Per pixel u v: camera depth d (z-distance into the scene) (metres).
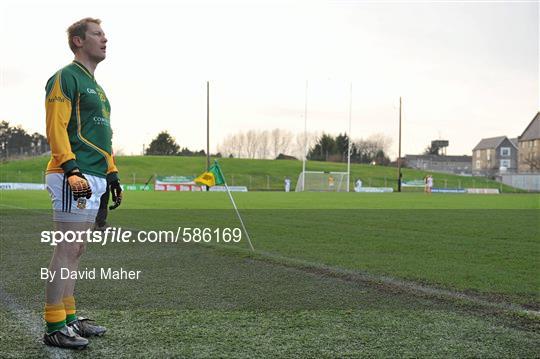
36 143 197.62
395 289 10.15
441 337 7.13
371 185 128.38
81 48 7.14
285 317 8.08
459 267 12.91
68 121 6.74
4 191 69.62
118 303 8.93
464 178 150.12
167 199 51.88
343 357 6.33
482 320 7.98
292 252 15.32
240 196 63.50
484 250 16.27
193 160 152.75
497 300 9.45
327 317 8.09
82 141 6.93
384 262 13.56
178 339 6.97
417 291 9.96
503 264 13.50
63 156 6.51
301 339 7.00
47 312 6.67
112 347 6.66
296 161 164.50
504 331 7.42
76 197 6.55
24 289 10.00
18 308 8.59
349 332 7.33
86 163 6.98
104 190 7.34
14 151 172.38
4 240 17.56
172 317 8.04
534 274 12.02
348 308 8.67
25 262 13.16
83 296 9.44
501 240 19.00
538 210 38.72
